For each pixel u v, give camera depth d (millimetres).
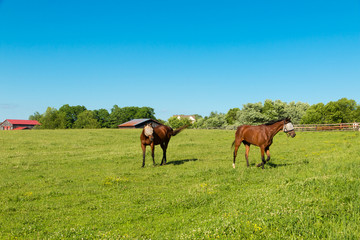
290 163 14672
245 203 7418
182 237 5625
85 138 33875
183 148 24844
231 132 44531
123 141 33062
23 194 9781
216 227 5840
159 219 7219
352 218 5797
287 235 5402
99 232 6141
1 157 19719
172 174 13109
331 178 8562
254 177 11109
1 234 6258
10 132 40125
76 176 13227
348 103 77500
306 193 7566
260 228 5594
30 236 6227
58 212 7832
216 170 13094
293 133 12891
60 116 110938
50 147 26453
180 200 8242
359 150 17125
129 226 6738
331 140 26375
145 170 14680
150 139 15406
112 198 9250
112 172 14047
